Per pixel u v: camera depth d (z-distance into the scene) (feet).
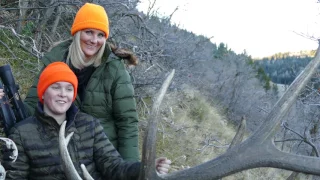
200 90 52.39
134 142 12.51
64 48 12.62
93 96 12.23
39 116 10.33
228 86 71.36
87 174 8.35
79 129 10.69
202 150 27.45
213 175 8.66
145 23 26.35
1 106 11.29
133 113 12.49
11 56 21.30
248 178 26.78
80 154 10.59
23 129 10.34
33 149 10.27
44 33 24.09
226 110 58.44
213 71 73.10
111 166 10.79
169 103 33.14
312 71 8.71
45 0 23.71
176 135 28.66
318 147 25.50
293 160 8.35
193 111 37.17
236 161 8.64
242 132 9.86
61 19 25.30
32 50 22.76
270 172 28.66
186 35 36.60
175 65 31.55
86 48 12.11
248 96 71.05
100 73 12.26
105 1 24.00
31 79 20.83
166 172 9.91
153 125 8.63
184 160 25.96
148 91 26.68
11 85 11.67
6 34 22.26
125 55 12.61
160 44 28.55
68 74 10.57
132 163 10.61
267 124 8.80
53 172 10.28
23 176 10.34
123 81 12.34
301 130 26.61
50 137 10.33
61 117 10.70
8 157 10.14
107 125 12.51
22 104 11.85
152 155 8.66
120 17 25.16
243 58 92.58
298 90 8.76
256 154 8.61
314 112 26.48
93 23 11.96
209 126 36.24
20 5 22.54
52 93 10.47
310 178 16.40
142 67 25.41
